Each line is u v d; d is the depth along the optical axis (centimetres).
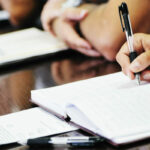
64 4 185
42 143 88
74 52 175
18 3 235
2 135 95
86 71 145
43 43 179
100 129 86
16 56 164
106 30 153
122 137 83
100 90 110
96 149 85
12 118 106
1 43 184
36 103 114
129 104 95
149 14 145
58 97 108
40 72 151
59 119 103
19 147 90
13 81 144
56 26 182
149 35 117
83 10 170
